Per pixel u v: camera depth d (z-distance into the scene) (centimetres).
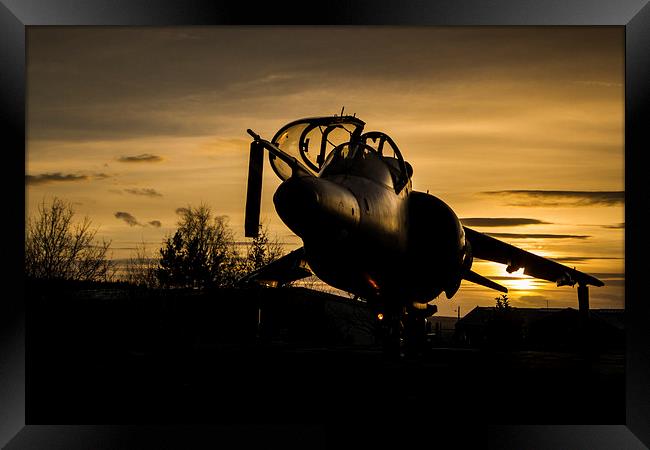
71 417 883
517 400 978
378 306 1347
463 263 1447
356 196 1065
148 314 3531
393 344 1370
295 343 3167
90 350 2392
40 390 1090
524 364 1575
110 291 3522
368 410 892
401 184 1259
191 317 3647
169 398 987
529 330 3803
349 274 1179
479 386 1110
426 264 1330
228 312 3678
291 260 2097
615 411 932
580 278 2130
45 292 3319
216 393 1027
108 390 1082
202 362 1620
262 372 1320
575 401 991
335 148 1208
